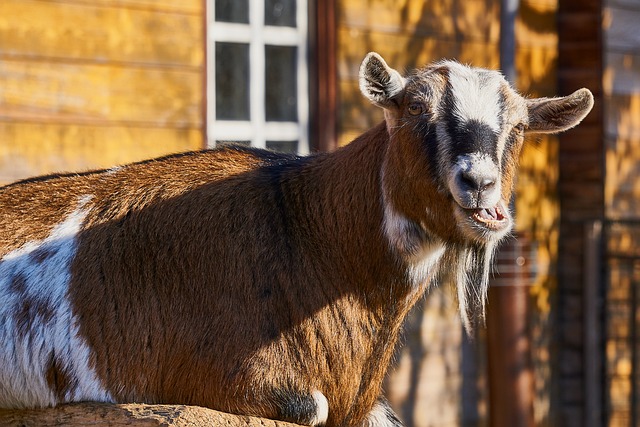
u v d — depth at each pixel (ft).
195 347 17.70
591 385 35.81
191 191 18.67
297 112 30.76
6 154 25.86
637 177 36.50
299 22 30.71
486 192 16.48
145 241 18.25
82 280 18.12
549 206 35.94
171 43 28.17
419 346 32.50
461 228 17.12
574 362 36.32
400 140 17.60
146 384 17.93
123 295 18.02
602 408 36.14
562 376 36.40
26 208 19.01
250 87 30.17
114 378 17.93
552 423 36.14
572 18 35.60
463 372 33.42
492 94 17.31
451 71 17.60
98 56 27.12
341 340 18.03
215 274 17.93
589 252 35.50
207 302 17.84
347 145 18.98
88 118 26.99
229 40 29.81
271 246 18.11
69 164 26.73
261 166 19.27
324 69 30.71
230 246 18.06
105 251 18.26
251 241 18.11
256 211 18.39
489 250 18.40
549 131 18.53
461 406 33.42
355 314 18.13
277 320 17.71
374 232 18.04
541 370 35.73
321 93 30.66
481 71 17.74
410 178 17.42
